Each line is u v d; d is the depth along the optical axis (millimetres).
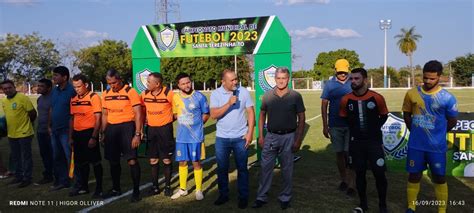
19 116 6191
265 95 4930
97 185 5664
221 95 5027
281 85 4746
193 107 5305
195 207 5133
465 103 19812
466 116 6109
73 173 6059
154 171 5660
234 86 4941
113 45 50406
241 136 5000
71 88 5902
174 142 5832
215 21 7641
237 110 4980
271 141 4898
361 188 4762
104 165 7742
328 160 7824
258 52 7359
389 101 22047
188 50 7949
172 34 8039
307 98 27953
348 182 5621
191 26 7859
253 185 6141
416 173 4582
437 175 4504
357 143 4672
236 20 7465
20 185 6172
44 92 6133
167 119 5562
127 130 5379
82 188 5789
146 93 5652
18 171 6395
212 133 11812
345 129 5555
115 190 5672
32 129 6379
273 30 7211
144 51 8367
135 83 8531
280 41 7172
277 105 4812
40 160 8281
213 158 8172
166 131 5551
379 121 4625
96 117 5492
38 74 49719
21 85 48406
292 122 4824
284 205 4996
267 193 5191
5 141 10750
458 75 51844
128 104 5387
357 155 4684
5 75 48062
